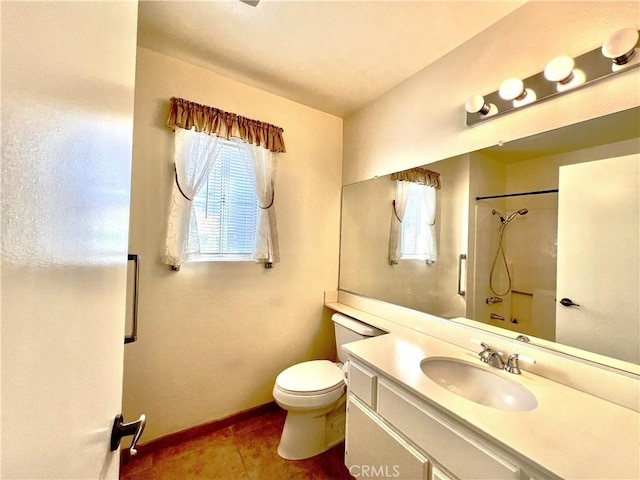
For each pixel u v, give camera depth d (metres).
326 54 1.56
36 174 0.24
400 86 1.82
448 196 1.51
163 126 1.60
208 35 1.43
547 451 0.70
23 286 0.23
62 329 0.31
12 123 0.20
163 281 1.62
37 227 0.24
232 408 1.86
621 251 0.95
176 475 1.46
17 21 0.20
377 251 1.96
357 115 2.19
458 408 0.87
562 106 1.09
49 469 0.28
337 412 1.79
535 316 1.15
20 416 0.23
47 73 0.25
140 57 1.54
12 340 0.21
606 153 0.98
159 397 1.62
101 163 0.42
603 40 0.98
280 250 2.03
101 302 0.46
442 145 1.54
